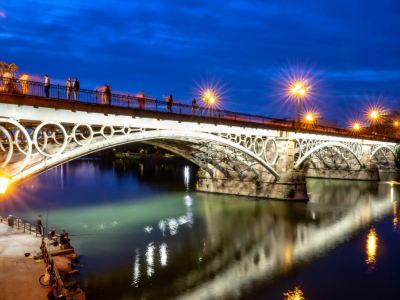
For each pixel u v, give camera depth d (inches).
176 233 1280.8
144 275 885.8
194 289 815.1
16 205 1772.9
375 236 1282.0
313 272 932.0
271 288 830.5
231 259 1024.2
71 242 1137.4
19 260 799.1
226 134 1578.5
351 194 2257.6
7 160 768.3
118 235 1237.1
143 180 3043.8
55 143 999.6
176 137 1310.3
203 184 2255.2
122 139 1094.4
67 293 656.4
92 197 2059.5
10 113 802.2
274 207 1752.0
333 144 2465.6
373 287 845.8
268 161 1961.1
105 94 1047.0
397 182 2940.5
